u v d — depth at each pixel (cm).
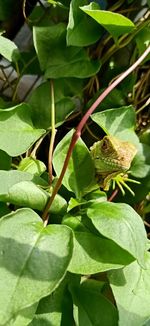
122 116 58
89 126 66
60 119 58
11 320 40
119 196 60
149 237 66
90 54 64
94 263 45
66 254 43
